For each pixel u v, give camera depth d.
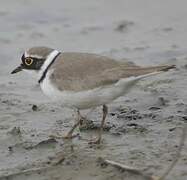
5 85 15.84
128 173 9.84
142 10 22.97
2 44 20.00
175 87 14.22
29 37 20.62
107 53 18.20
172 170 9.80
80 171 10.15
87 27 21.41
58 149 11.18
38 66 11.25
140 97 13.79
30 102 14.19
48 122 12.72
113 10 23.30
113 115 12.78
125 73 10.22
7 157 11.05
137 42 19.17
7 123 12.80
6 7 24.19
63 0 25.00
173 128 11.70
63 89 10.70
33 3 24.61
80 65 10.70
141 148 10.88
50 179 9.98
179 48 17.92
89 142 11.30
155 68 10.13
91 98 10.55
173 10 22.58
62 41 20.06
